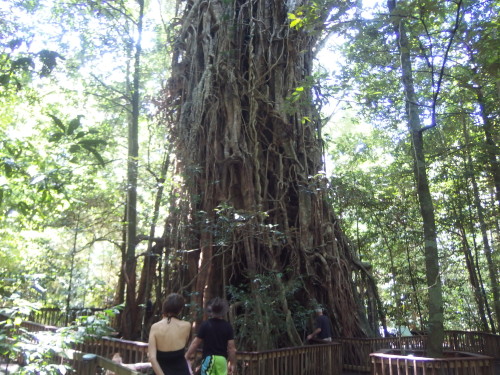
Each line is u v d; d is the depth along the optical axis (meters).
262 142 13.55
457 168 16.06
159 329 4.63
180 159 12.98
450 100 14.24
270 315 10.28
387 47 10.61
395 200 17.06
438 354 7.42
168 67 16.16
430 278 7.72
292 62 14.18
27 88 12.81
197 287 10.79
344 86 10.86
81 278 11.71
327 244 13.37
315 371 9.02
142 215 13.95
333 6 8.72
